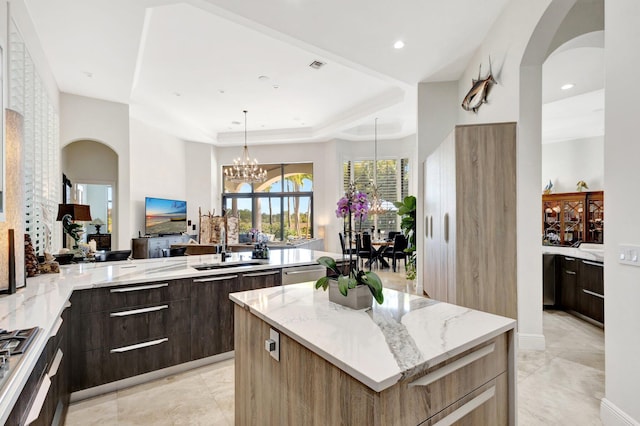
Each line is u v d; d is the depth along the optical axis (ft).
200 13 12.30
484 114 12.87
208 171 31.14
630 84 6.20
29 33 10.81
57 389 5.98
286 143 31.76
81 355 7.59
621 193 6.40
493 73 12.04
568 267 13.97
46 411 5.02
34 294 6.63
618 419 6.34
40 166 12.23
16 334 4.27
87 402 7.52
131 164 23.84
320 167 31.27
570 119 22.53
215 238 29.25
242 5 10.66
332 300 5.65
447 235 11.49
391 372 3.14
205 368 9.23
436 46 13.53
